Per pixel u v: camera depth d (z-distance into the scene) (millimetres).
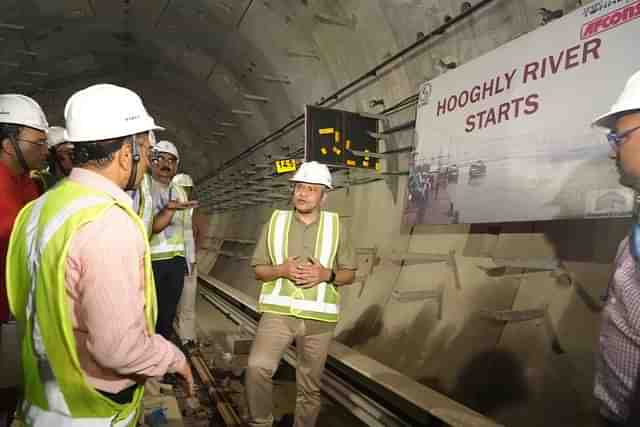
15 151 2719
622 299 1528
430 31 4715
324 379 4570
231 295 8867
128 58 11711
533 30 3438
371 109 6090
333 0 5656
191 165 18062
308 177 3193
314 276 3053
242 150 12406
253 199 11516
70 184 1565
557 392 2934
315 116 5230
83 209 1453
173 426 3385
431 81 4531
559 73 3191
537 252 3455
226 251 13062
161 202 4578
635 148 1578
